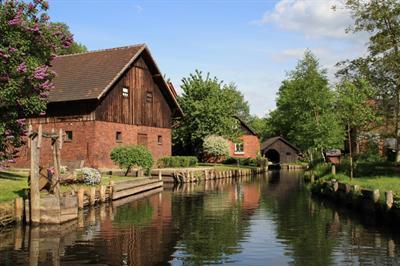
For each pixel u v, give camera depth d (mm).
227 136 48094
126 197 24719
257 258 11352
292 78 46312
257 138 60562
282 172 53938
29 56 16688
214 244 12875
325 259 11266
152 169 36281
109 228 15109
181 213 18656
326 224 16078
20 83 16172
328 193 23688
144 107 37969
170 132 41438
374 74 27062
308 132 41594
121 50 36531
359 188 18906
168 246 12539
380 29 26891
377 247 12445
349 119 24703
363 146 29766
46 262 10797
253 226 15695
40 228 14906
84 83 33438
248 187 31875
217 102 46781
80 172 22016
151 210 19500
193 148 50219
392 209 15516
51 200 15508
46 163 33438
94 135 32344
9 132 17109
